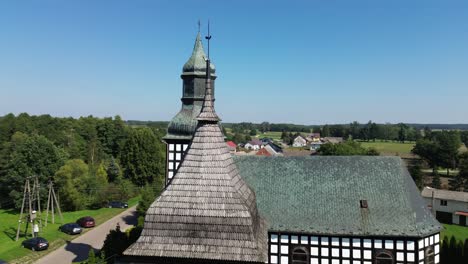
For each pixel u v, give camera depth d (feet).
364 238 112.16
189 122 137.18
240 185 73.41
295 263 114.83
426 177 378.53
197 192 69.00
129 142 336.08
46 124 418.10
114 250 140.77
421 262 111.65
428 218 118.01
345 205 119.24
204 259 65.10
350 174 126.41
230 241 65.82
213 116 74.23
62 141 386.52
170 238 66.90
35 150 259.39
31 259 157.99
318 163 130.62
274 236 115.85
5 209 268.00
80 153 387.55
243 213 66.85
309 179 127.24
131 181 329.93
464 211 238.48
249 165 133.69
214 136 73.61
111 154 431.43
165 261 66.33
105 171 304.91
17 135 320.50
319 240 113.80
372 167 127.13
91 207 269.03
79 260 155.63
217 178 69.87
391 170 125.90
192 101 140.46
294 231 114.01
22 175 254.68
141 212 221.66
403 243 111.24
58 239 186.60
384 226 112.98
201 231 66.64
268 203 122.72
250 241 65.62
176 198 68.74
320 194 123.03
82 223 211.00
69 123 439.22
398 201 118.93
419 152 441.27
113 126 437.17
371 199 120.06
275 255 115.65
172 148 138.92
